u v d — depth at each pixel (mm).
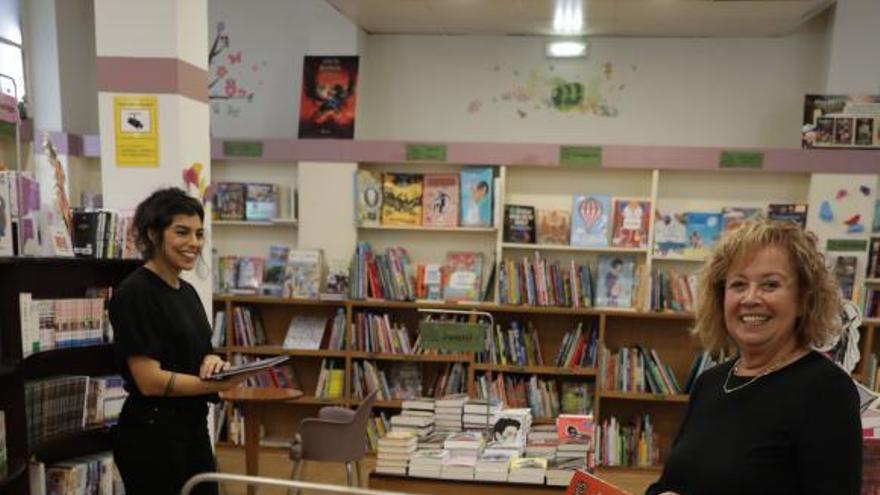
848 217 4105
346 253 4574
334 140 4492
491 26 4648
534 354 4441
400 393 4527
